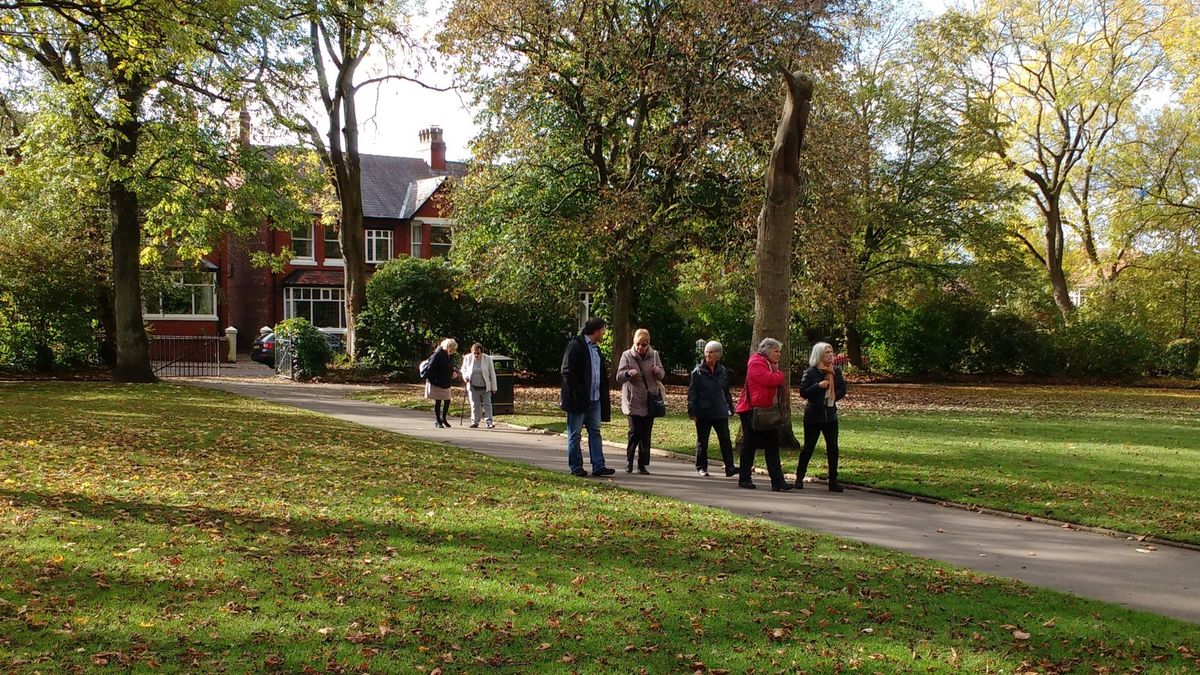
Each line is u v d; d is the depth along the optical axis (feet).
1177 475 38.52
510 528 25.35
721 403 37.99
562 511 28.40
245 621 16.34
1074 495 33.32
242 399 67.56
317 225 161.27
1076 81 128.67
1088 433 56.59
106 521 23.25
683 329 110.93
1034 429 58.70
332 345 110.42
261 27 69.36
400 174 177.27
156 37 55.72
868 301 125.49
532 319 104.17
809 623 17.89
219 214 78.13
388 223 164.14
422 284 100.78
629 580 20.47
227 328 139.13
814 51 67.41
